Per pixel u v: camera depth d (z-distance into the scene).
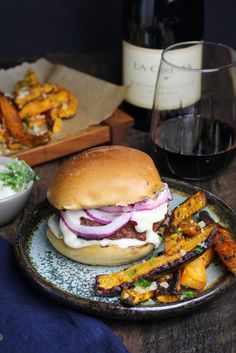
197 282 0.51
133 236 0.56
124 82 0.82
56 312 0.53
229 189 0.71
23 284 0.56
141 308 0.50
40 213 0.62
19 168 0.64
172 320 0.53
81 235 0.56
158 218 0.56
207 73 0.72
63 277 0.55
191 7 0.79
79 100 0.84
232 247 0.54
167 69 0.71
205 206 0.62
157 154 0.71
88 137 0.77
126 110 0.84
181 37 0.79
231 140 0.71
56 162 0.77
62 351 0.49
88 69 0.99
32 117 0.81
